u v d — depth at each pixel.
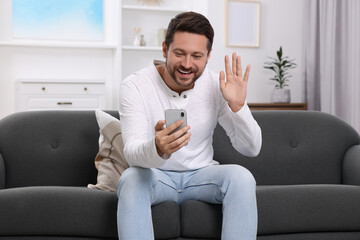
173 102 1.83
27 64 5.02
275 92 4.77
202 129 1.85
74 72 5.14
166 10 5.11
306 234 1.87
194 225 1.78
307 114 2.47
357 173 2.16
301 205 1.83
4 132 2.28
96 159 2.20
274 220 1.81
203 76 1.90
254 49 5.08
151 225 1.56
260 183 2.36
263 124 2.42
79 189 1.83
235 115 1.71
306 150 2.38
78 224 1.75
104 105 4.84
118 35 4.88
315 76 4.92
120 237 1.54
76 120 2.35
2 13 4.93
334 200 1.86
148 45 5.25
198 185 1.80
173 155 1.82
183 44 1.62
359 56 4.25
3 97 4.97
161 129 1.53
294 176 2.37
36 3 5.02
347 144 2.41
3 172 2.19
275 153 2.37
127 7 4.96
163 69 1.86
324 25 4.68
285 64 5.07
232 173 1.65
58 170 2.28
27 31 5.01
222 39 4.99
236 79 1.72
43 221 1.75
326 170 2.38
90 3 5.15
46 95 4.69
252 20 5.06
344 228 1.88
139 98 1.78
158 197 1.72
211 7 4.96
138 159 1.55
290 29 5.17
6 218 1.75
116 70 4.96
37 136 2.30
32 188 1.82
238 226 1.57
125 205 1.54
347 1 4.40
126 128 1.72
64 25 5.11
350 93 4.37
